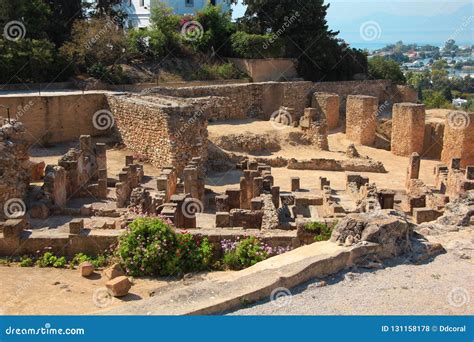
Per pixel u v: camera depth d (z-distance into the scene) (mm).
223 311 10195
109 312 10055
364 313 10148
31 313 11617
